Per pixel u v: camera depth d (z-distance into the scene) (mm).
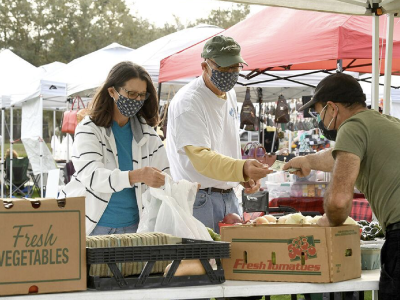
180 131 3436
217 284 2287
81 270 2131
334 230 2309
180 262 2254
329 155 2902
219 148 3625
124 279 2148
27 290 2055
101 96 2949
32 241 2074
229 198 3695
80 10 38812
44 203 2102
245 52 4965
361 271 2631
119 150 3006
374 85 3818
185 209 2658
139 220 3008
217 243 2293
